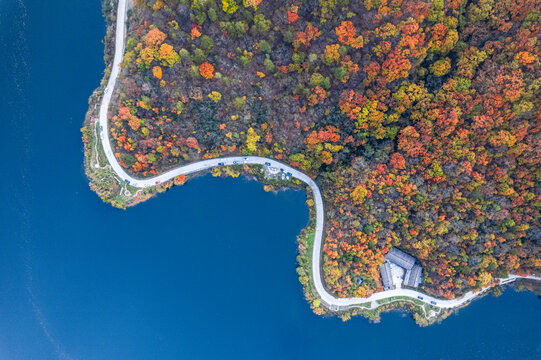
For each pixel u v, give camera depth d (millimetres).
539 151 93188
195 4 90312
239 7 91000
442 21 88688
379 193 107750
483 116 94438
